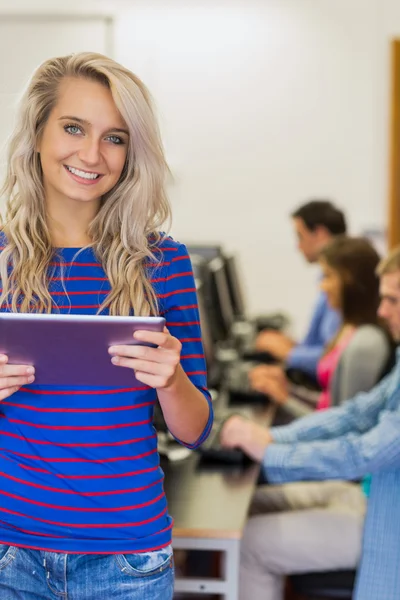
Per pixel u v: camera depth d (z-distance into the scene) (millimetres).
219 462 3141
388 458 2721
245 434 3109
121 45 6934
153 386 1764
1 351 1749
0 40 6785
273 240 7062
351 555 2979
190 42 6938
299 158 6980
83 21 6805
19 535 1884
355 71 6863
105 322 1656
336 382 3703
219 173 7047
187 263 2012
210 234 7109
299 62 6906
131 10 6898
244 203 7059
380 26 6812
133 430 1871
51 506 1856
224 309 5195
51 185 1982
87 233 2010
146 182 1971
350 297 3764
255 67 6938
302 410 4250
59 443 1846
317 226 5234
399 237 6820
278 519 3064
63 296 1936
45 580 1898
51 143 1920
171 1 6902
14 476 1873
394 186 6816
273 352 5305
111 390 1842
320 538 2988
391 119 6785
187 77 6973
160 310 1987
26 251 1963
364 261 3756
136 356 1717
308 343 5227
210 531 2479
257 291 7129
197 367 2010
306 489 3379
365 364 3607
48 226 2008
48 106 1941
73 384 1812
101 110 1904
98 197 1989
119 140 1954
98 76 1930
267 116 6973
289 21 6891
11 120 2025
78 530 1856
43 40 6789
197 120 7016
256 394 4270
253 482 2926
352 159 6934
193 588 2557
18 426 1869
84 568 1881
